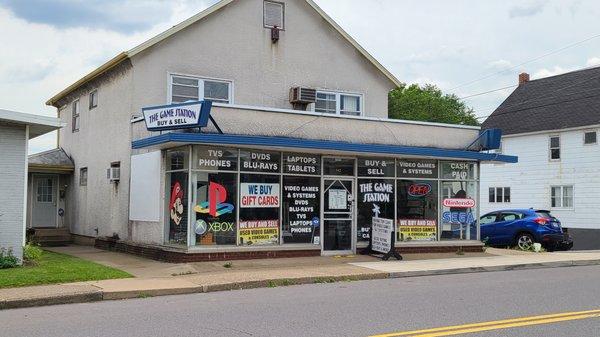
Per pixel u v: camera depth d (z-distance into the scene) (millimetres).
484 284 12648
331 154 17391
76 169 23406
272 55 20281
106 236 19953
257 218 16172
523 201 34219
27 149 14508
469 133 19891
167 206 16375
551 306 9828
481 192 36906
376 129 18234
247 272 13789
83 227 22219
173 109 14961
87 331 7969
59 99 25859
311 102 20250
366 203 17969
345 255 17312
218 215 15625
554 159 32719
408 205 18578
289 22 20688
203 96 19000
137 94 18031
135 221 17844
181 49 18688
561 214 32062
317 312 9281
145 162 17297
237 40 19656
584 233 30859
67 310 9812
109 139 19984
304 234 16906
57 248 20016
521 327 8125
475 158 18984
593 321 8539
